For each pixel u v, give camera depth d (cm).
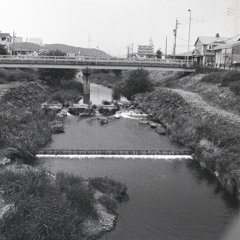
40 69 8988
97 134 4853
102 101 7788
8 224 2091
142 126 5403
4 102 5378
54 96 7394
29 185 2591
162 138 4703
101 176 3303
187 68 9131
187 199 2925
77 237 2128
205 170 3572
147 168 3578
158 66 8919
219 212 2727
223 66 8444
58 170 3422
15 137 4047
